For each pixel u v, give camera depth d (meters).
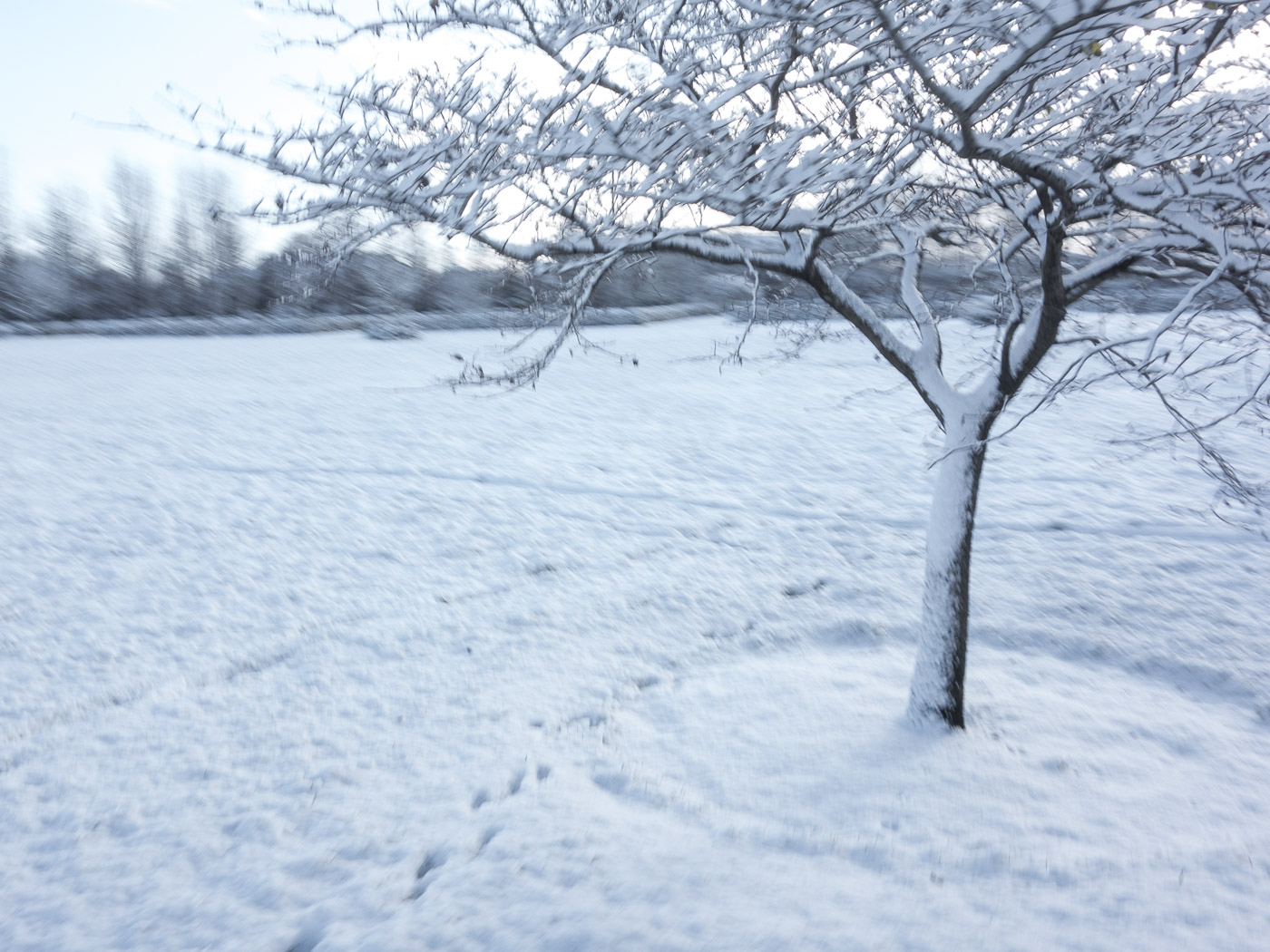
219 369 29.08
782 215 4.46
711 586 9.46
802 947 3.91
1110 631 7.91
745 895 4.30
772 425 18.28
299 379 26.38
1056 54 3.88
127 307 50.19
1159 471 13.44
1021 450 15.18
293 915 4.33
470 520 12.28
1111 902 4.24
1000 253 5.01
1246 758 5.66
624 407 20.66
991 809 5.05
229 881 4.63
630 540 11.27
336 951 4.00
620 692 6.94
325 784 5.60
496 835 4.88
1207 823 4.91
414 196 4.32
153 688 7.28
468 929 4.09
